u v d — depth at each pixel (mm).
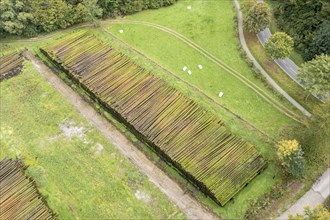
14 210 55344
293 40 75062
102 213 55688
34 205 55875
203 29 80375
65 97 69812
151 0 84875
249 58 73938
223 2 85938
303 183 57750
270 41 70125
